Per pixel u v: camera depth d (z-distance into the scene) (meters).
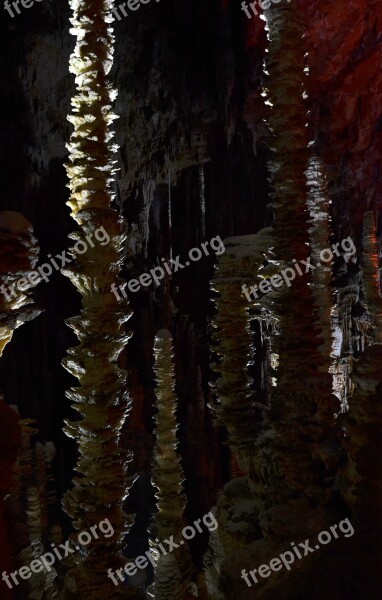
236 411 2.93
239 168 11.16
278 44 2.55
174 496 3.89
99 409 2.26
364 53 9.84
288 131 2.55
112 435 2.29
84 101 2.33
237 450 2.83
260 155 10.86
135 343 11.34
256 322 9.75
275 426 2.41
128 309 2.35
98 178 2.32
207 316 11.53
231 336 3.00
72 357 2.30
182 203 11.55
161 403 3.89
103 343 2.27
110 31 2.39
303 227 2.56
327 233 3.66
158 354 3.88
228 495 2.91
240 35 10.30
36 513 3.88
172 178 11.47
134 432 10.82
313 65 9.89
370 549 1.39
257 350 9.73
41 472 4.17
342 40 9.69
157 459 3.92
